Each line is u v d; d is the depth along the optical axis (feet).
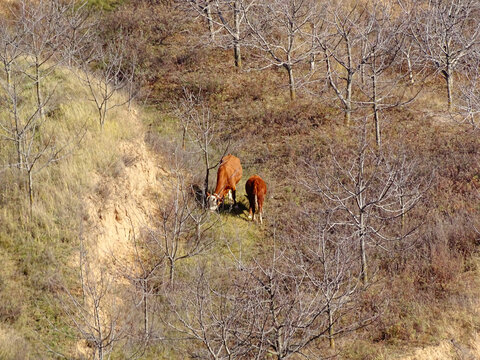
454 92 83.41
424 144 70.28
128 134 64.03
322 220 52.42
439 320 47.26
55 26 73.31
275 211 61.21
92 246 49.29
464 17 84.28
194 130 76.02
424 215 58.23
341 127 74.79
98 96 68.69
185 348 42.34
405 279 51.60
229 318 38.60
